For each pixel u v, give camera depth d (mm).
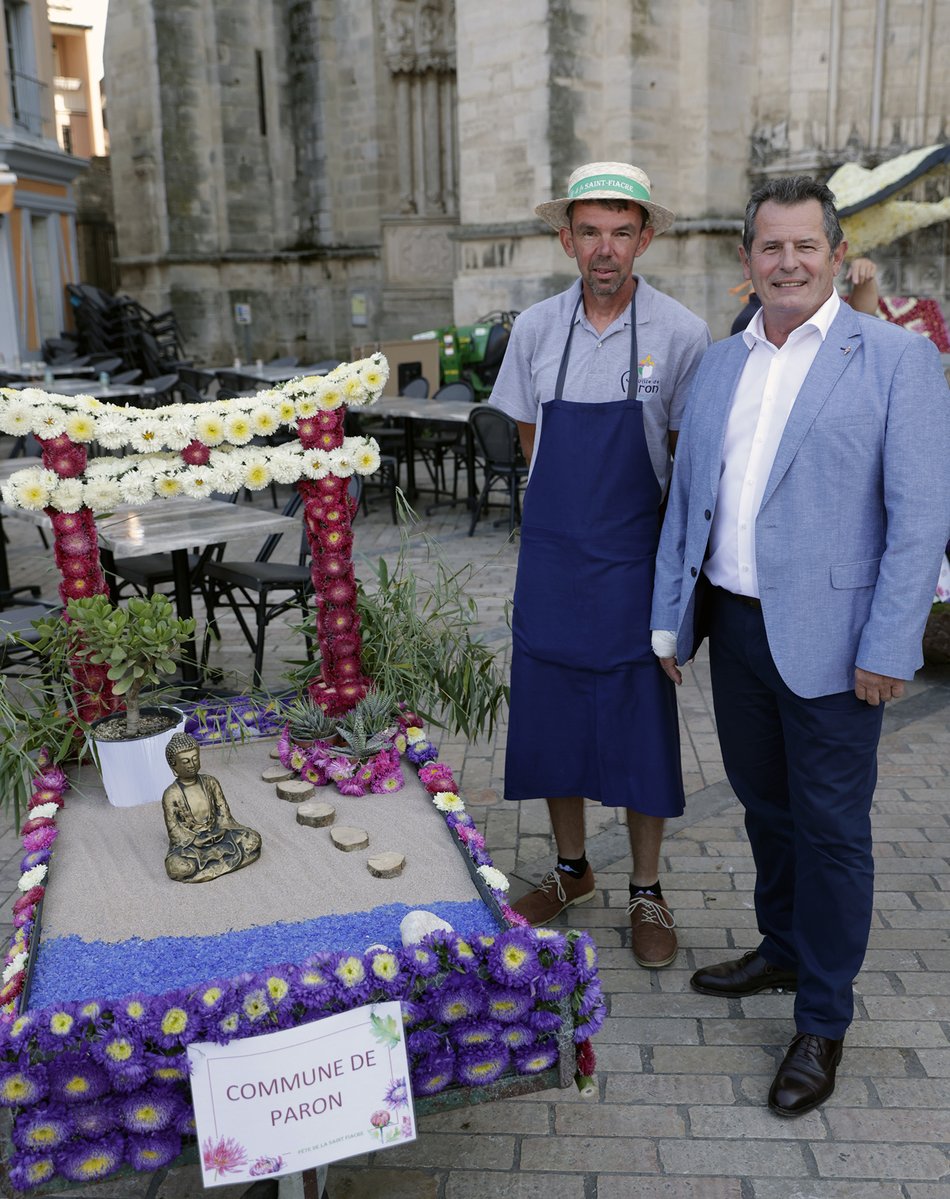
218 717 2949
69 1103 1687
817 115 13750
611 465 2732
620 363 2738
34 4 18297
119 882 2223
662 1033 2658
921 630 2129
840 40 13438
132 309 18531
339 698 2869
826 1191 2162
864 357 2172
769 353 2299
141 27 19562
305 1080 1733
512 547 7656
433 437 9445
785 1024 2682
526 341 2879
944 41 13445
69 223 19047
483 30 13625
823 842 2336
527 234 13664
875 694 2170
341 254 20359
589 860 3516
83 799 2639
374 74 19156
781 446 2217
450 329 12508
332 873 2229
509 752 3021
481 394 12227
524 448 3188
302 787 2584
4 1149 1742
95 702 2775
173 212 20141
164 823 2475
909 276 13875
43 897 2164
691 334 2727
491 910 2061
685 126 13820
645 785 2863
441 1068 1820
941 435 2121
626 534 2764
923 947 2982
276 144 20719
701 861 3484
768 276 2186
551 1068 1900
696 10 13359
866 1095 2426
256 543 7883
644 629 2789
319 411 2820
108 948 1990
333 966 1770
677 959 2967
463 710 3359
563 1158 2271
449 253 19672
